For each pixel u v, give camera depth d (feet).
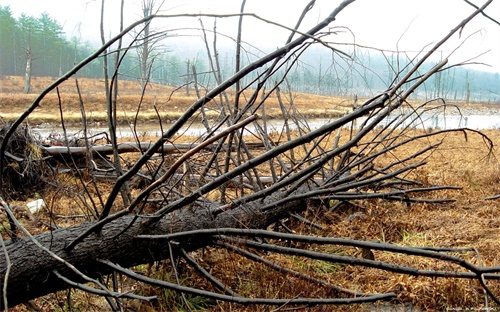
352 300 9.52
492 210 20.10
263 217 14.16
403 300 11.99
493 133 57.16
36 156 23.45
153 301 11.73
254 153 32.83
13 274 9.02
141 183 24.53
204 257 13.52
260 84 12.46
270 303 9.46
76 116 76.38
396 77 13.16
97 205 20.27
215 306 11.51
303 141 8.93
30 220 17.53
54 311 11.41
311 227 16.98
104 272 10.50
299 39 8.37
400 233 17.25
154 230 11.07
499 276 10.34
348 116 8.82
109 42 8.29
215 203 13.42
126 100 91.15
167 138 8.96
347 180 16.43
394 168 30.55
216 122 14.60
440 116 104.63
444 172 29.19
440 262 13.76
